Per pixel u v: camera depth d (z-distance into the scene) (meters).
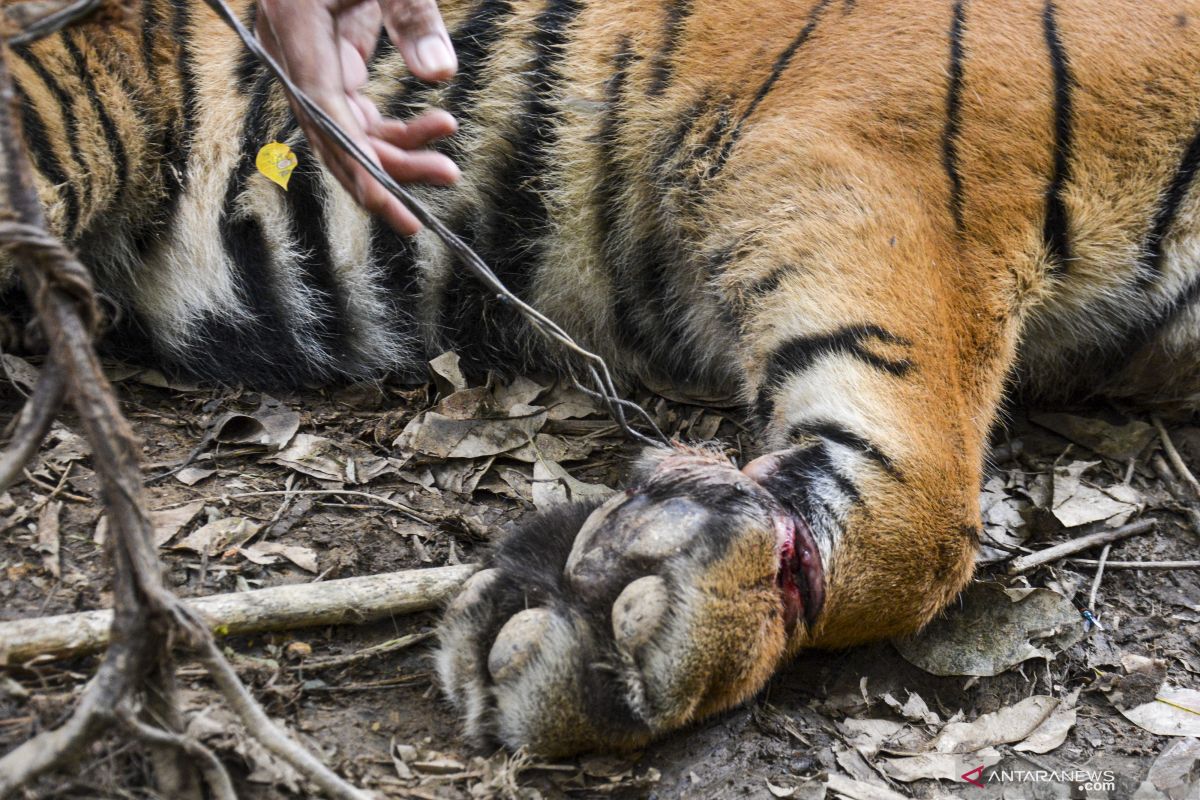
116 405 1.44
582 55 1.75
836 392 1.66
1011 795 1.61
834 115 1.72
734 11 1.73
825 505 1.62
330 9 1.61
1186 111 1.72
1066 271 1.74
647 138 1.75
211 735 1.53
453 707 1.58
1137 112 1.72
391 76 1.75
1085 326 1.78
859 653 1.68
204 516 1.68
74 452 1.69
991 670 1.68
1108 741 1.65
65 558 1.62
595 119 1.75
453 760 1.56
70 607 1.59
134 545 1.43
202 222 1.76
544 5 1.75
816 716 1.64
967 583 1.69
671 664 1.54
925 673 1.67
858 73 1.72
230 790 1.46
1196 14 1.72
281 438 1.76
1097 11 1.72
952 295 1.70
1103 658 1.70
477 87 1.76
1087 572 1.76
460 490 1.75
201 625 1.44
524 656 1.54
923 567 1.64
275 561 1.66
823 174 1.71
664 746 1.60
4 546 1.62
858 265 1.69
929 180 1.71
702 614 1.55
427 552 1.69
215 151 1.75
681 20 1.74
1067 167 1.71
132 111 1.74
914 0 1.72
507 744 1.56
